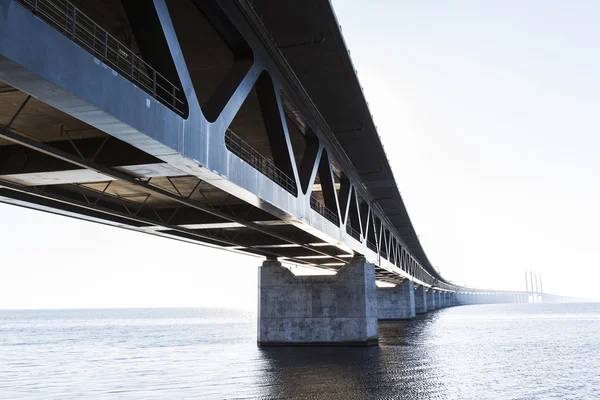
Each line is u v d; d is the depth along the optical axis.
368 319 38.91
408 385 24.08
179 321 155.00
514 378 26.45
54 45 8.18
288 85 22.50
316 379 25.89
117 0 16.77
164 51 11.66
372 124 32.41
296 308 39.78
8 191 16.33
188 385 25.88
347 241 31.78
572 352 39.44
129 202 20.25
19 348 57.81
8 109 11.51
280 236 26.12
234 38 17.31
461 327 72.00
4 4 7.24
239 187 15.25
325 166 29.67
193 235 26.62
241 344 51.88
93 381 29.47
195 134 12.66
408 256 86.88
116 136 10.59
